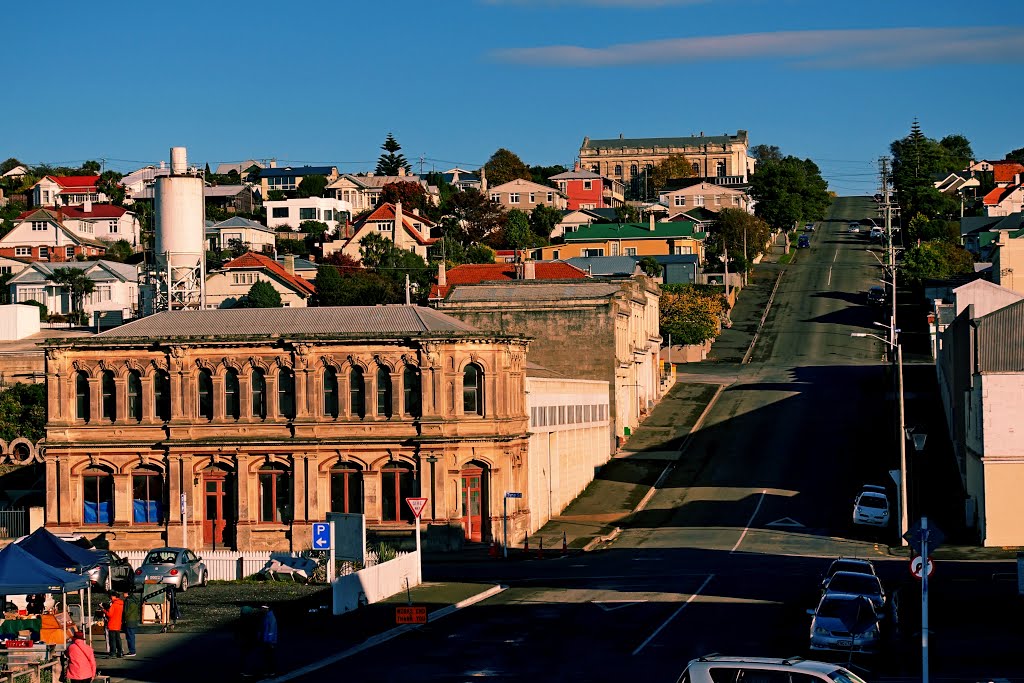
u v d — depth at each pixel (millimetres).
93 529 89000
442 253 198500
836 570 58062
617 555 82812
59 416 89812
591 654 47750
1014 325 86375
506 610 59812
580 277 148000
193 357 89062
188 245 128500
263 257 174500
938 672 43781
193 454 88312
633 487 108625
